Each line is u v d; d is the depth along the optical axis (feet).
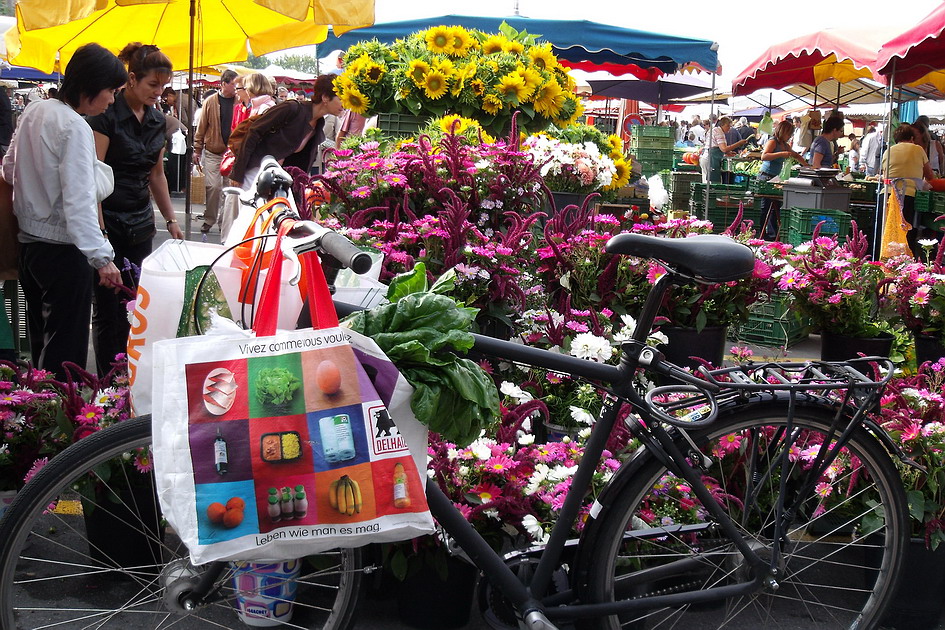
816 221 32.30
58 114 12.76
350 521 6.02
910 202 37.04
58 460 6.76
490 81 20.30
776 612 9.46
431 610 8.98
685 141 98.94
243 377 5.90
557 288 14.15
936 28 26.45
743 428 7.91
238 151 20.68
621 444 9.30
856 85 55.67
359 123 31.60
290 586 7.98
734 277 7.23
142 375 6.71
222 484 5.87
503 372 12.16
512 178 13.97
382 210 12.98
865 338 15.89
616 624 8.08
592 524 7.92
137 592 9.12
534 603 7.64
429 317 6.48
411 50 20.76
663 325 14.02
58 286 13.37
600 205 21.98
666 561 8.73
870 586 9.53
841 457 9.41
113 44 26.16
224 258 7.26
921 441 9.26
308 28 27.20
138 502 9.17
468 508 8.32
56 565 9.61
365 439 6.02
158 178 16.49
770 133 43.83
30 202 13.04
